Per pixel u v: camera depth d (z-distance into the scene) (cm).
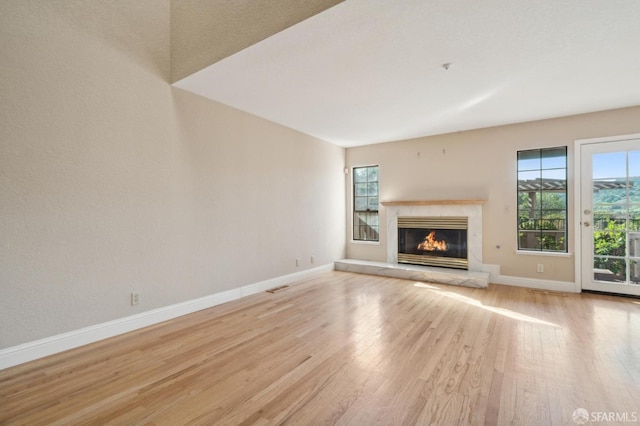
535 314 341
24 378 214
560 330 295
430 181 547
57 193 254
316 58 278
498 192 486
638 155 393
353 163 640
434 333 289
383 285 477
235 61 284
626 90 346
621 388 199
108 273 285
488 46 257
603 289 416
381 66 292
